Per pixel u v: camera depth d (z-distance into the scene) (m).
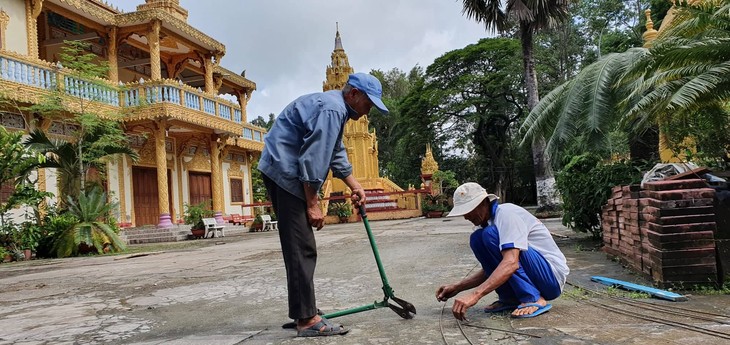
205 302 4.21
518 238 2.96
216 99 18.22
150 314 3.79
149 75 21.25
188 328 3.23
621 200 4.98
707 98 5.61
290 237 2.84
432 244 8.55
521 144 9.21
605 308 3.21
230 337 2.91
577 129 7.68
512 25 17.38
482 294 2.88
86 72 13.62
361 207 3.16
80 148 11.90
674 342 2.39
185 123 16.53
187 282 5.56
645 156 9.51
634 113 6.13
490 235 3.09
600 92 7.23
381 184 29.36
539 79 27.89
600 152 7.54
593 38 29.75
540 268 3.11
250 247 10.71
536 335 2.61
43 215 12.21
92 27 15.86
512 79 27.55
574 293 3.72
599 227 7.59
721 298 3.33
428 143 31.83
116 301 4.50
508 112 30.95
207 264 7.45
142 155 17.70
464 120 31.70
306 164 2.72
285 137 2.89
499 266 2.92
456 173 38.94
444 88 31.38
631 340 2.45
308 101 2.90
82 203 11.62
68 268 8.16
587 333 2.61
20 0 13.73
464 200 3.11
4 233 10.73
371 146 29.02
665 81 5.62
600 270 4.84
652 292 3.48
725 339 2.41
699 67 5.28
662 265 3.62
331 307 3.70
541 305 3.09
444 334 2.72
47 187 13.51
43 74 12.70
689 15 5.84
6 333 3.31
